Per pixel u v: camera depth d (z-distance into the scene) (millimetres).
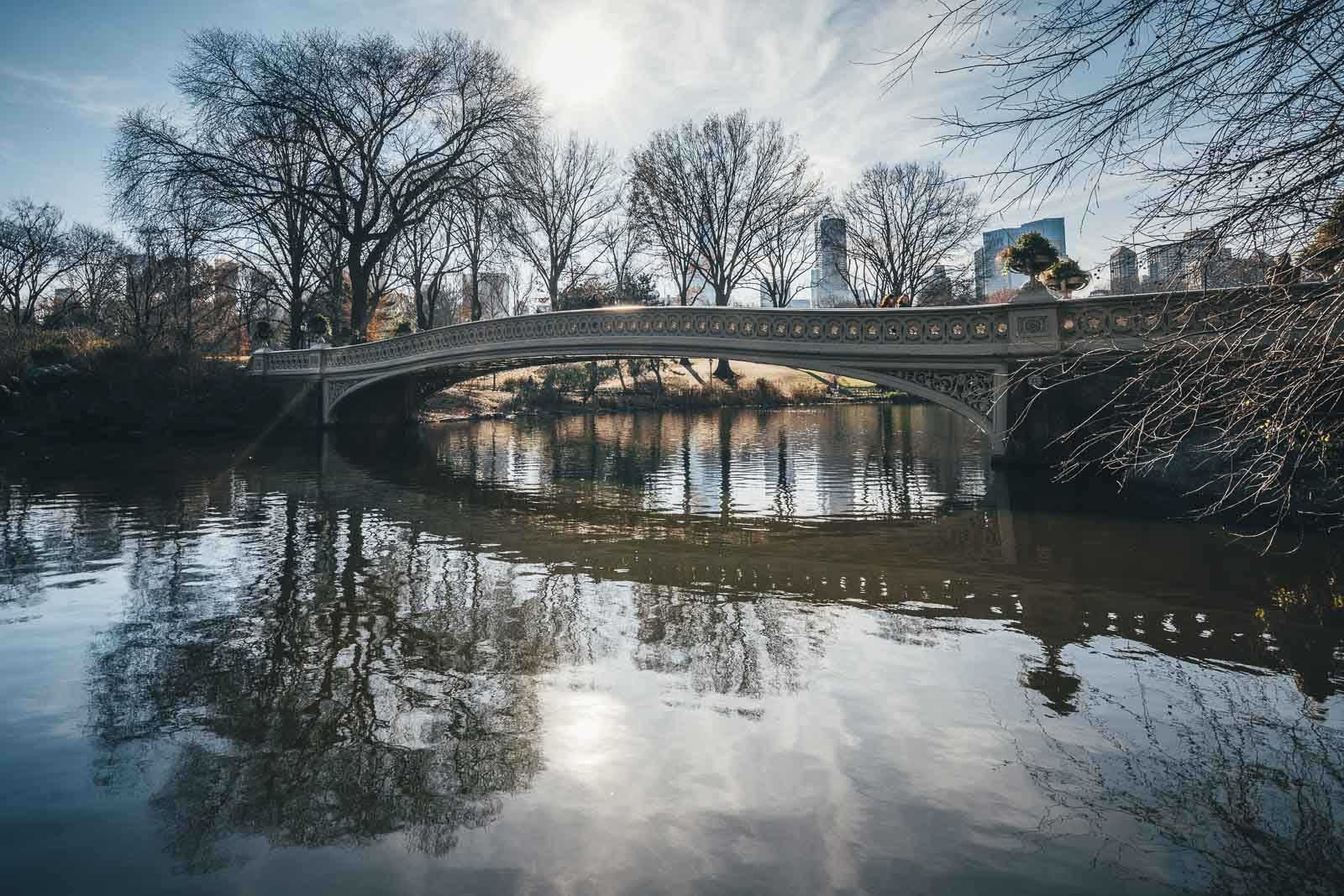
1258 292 3279
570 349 19531
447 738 3594
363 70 28594
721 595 6176
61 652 4883
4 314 38969
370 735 3641
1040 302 12898
